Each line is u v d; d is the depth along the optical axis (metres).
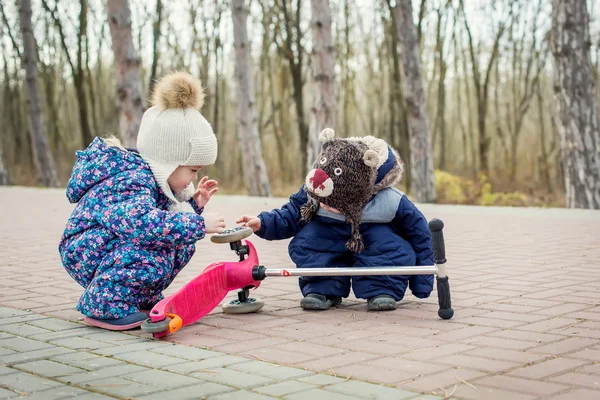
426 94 32.06
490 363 3.00
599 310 4.06
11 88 35.72
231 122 36.78
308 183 4.22
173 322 3.55
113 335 3.66
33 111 25.02
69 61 27.88
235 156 34.00
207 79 29.09
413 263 4.25
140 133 4.00
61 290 5.02
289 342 3.46
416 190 17.11
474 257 6.46
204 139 3.93
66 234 3.94
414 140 17.11
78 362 3.10
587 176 13.56
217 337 3.59
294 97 26.70
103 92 34.84
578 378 2.76
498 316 3.96
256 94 33.41
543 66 28.44
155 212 3.74
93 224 3.86
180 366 3.02
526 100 31.73
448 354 3.16
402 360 3.07
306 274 4.11
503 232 8.73
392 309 4.21
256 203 14.24
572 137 13.66
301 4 26.23
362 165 4.16
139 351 3.30
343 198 4.19
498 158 33.19
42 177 25.09
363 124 32.38
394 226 4.41
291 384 2.73
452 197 21.89
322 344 3.40
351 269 4.07
